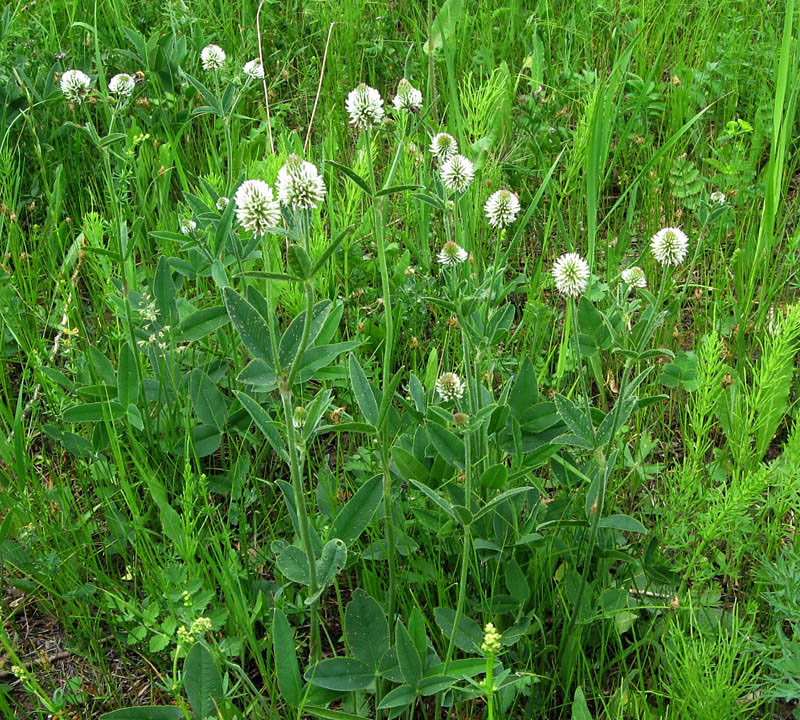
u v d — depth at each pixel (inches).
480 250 33.8
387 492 20.5
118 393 26.1
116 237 29.0
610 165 40.1
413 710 20.6
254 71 34.5
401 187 19.1
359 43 45.6
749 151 39.4
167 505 22.9
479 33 46.5
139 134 35.8
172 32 44.0
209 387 26.6
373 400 20.3
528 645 21.6
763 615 23.0
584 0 47.4
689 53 44.4
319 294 30.3
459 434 21.9
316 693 19.3
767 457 28.6
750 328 31.7
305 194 17.2
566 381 29.6
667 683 21.4
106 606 22.7
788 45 29.8
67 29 45.2
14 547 24.0
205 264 29.1
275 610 18.1
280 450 19.4
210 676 18.4
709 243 35.6
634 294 33.9
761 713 21.5
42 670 22.9
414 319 30.8
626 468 26.4
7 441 26.6
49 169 37.7
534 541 22.2
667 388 30.1
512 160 38.0
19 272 31.5
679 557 23.5
